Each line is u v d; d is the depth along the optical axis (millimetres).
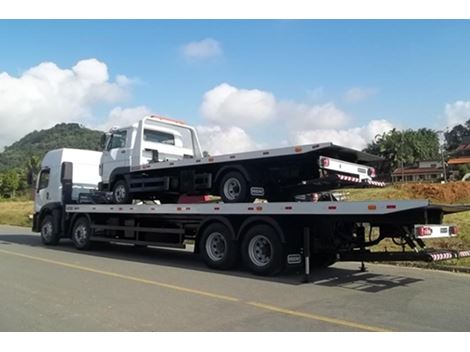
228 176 10172
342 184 9766
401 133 91438
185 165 10898
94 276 9133
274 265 8992
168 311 6352
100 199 14141
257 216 9273
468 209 8172
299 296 7383
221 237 9992
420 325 5750
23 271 9703
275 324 5742
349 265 10883
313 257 9680
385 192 26312
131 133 13039
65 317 6039
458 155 99562
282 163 9828
